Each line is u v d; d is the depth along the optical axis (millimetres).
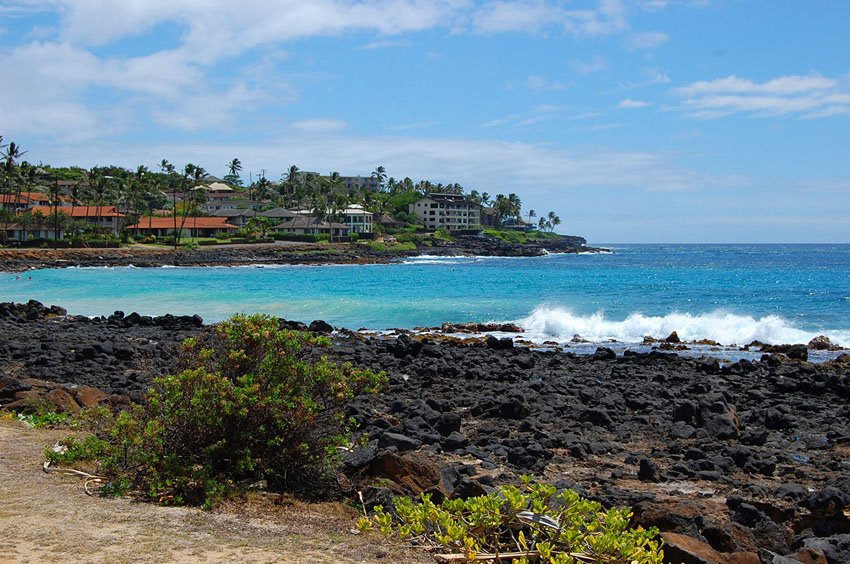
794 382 22859
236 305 50281
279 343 11297
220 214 158750
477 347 31578
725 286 67125
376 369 24922
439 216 196625
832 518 10312
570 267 112375
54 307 44219
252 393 10547
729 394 20875
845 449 15445
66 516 8672
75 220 127375
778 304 50188
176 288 63688
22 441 12406
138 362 19891
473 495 9969
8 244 110938
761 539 9398
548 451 14391
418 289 63250
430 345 29594
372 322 43688
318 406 11125
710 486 12594
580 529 7539
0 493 9453
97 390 17109
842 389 21750
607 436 16422
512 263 127125
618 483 12711
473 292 59781
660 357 28203
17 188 135500
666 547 8086
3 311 40438
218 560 7527
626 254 196000
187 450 10469
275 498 10070
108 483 10148
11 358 24969
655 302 51188
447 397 20438
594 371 25562
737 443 15719
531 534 7547
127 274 85625
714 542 8977
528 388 21516
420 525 7582
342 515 9656
